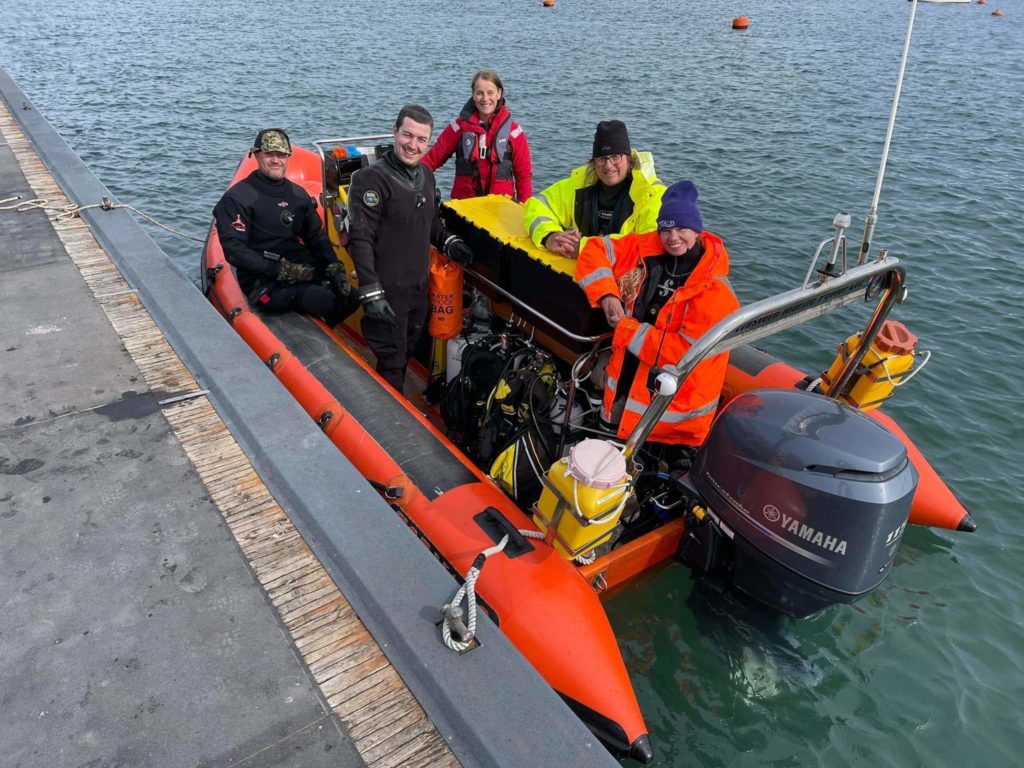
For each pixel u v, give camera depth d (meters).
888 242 7.92
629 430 2.87
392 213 3.24
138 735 1.67
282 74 16.19
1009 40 27.89
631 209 3.34
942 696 2.62
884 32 29.45
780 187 9.77
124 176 9.44
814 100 15.64
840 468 2.26
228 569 2.11
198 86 14.70
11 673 1.79
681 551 2.84
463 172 4.79
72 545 2.17
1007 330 5.90
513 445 3.00
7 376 2.98
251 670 1.83
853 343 3.21
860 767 2.36
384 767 1.63
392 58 18.70
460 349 3.73
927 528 3.50
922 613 2.99
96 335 3.30
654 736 2.45
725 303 2.68
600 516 2.31
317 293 3.85
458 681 1.79
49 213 4.70
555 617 2.29
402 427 3.09
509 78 16.92
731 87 16.83
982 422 4.57
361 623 1.98
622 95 15.52
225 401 2.82
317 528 2.24
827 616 2.92
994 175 10.50
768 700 2.57
